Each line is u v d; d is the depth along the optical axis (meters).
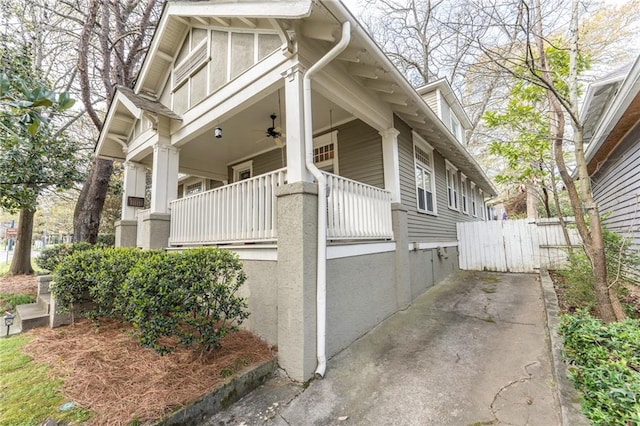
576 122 3.25
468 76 6.13
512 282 6.53
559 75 4.14
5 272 10.07
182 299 2.61
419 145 6.77
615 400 1.68
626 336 2.23
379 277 4.43
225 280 3.04
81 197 8.41
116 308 3.04
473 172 9.97
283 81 3.61
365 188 4.39
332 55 3.13
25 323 3.84
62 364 2.79
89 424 1.97
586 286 4.14
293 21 3.21
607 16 7.46
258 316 3.49
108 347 3.15
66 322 3.96
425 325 4.14
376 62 3.68
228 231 4.12
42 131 6.16
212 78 4.77
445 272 7.51
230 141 6.75
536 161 5.16
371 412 2.37
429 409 2.36
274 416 2.33
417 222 6.19
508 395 2.46
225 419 2.30
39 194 7.73
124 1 10.46
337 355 3.35
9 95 1.87
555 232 7.55
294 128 3.30
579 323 2.64
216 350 3.10
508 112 4.64
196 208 4.80
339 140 6.04
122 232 6.62
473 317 4.35
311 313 2.94
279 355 3.01
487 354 3.20
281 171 3.45
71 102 1.92
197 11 4.48
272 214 3.51
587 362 2.23
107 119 6.46
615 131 5.23
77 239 7.74
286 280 3.03
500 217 25.09
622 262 4.11
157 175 5.39
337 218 3.66
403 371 2.95
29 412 2.10
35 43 9.76
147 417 2.04
